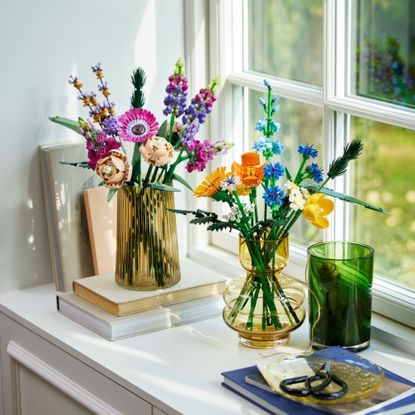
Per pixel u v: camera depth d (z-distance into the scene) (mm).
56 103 2158
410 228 1936
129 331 1932
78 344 1905
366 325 1816
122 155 1912
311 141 2160
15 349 2127
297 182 1793
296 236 2250
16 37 2076
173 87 1931
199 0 2250
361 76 1968
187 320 2008
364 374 1614
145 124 1909
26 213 2186
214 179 1787
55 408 2055
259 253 1791
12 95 2100
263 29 2244
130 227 1979
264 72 2266
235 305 1851
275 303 1821
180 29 2285
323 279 1771
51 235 2166
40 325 2008
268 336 1831
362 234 2055
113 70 2213
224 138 2324
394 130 1922
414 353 1814
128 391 1745
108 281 2068
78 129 2037
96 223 2164
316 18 2102
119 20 2193
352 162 2035
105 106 1973
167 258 1996
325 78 1994
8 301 2148
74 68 2162
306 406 1562
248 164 1763
